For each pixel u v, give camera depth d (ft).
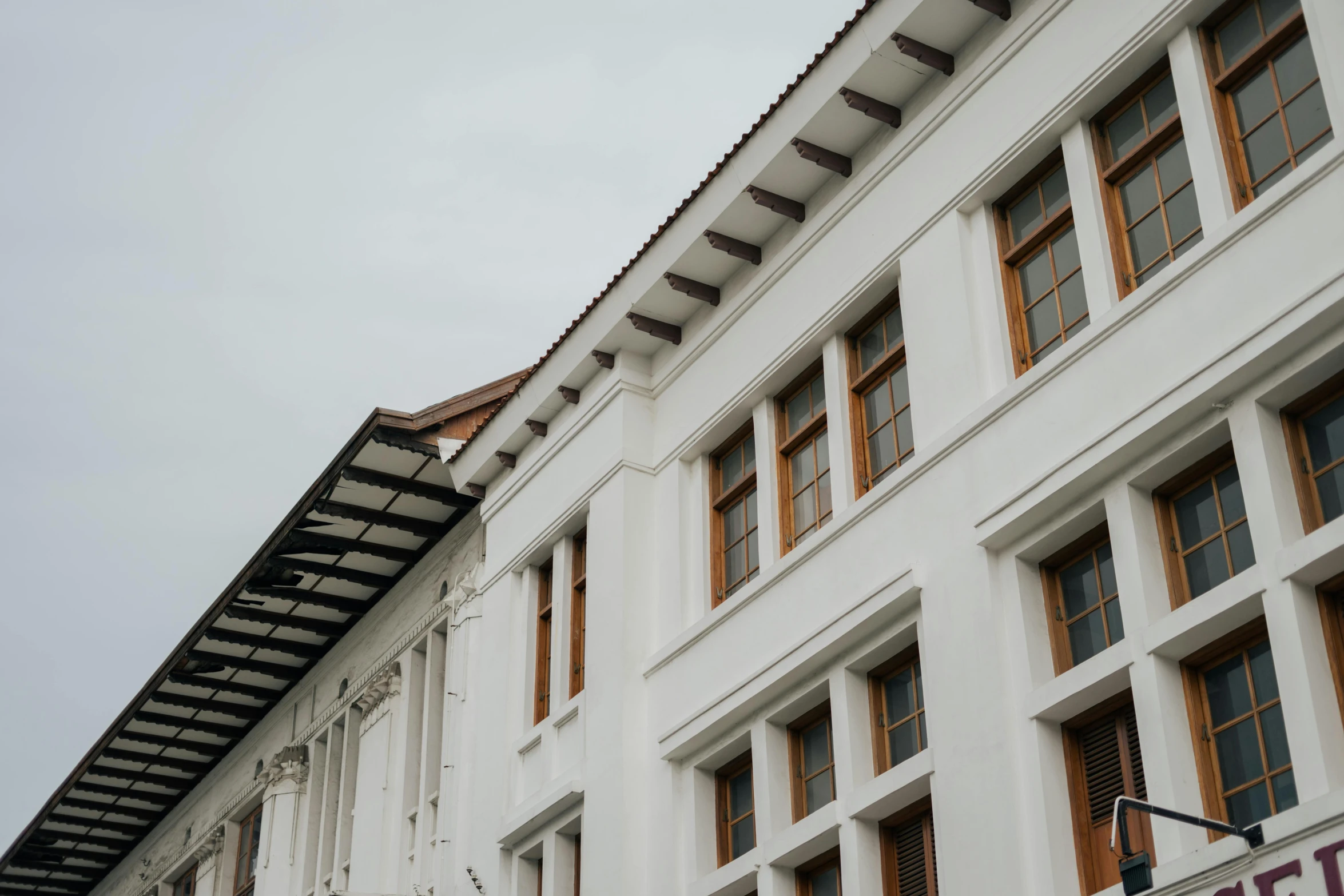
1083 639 40.83
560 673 60.64
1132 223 43.37
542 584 64.85
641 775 54.08
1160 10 42.47
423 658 74.33
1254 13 41.45
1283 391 36.68
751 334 56.59
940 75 50.49
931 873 43.45
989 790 40.14
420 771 71.00
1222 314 38.37
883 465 50.14
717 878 49.49
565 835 57.21
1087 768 39.45
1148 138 43.21
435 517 73.92
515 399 66.18
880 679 47.37
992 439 43.91
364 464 70.23
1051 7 46.50
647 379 61.72
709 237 56.34
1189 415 38.17
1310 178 37.11
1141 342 40.27
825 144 53.31
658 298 59.52
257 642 83.82
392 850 69.36
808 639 47.96
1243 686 36.40
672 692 54.29
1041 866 38.40
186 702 89.35
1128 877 35.06
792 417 55.16
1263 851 32.86
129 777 98.17
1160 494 39.70
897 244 50.19
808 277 54.29
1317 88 39.37
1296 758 33.47
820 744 49.26
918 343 48.08
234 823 91.61
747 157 54.44
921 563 44.98
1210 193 40.14
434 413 68.85
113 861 110.93
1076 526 41.01
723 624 52.90
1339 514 35.78
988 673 41.42
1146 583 38.45
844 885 44.47
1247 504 36.42
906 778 43.29
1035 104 46.24
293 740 85.25
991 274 47.03
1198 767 36.42
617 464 59.72
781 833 47.60
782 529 53.26
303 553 76.33
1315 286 35.78
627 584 57.31
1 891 114.32
